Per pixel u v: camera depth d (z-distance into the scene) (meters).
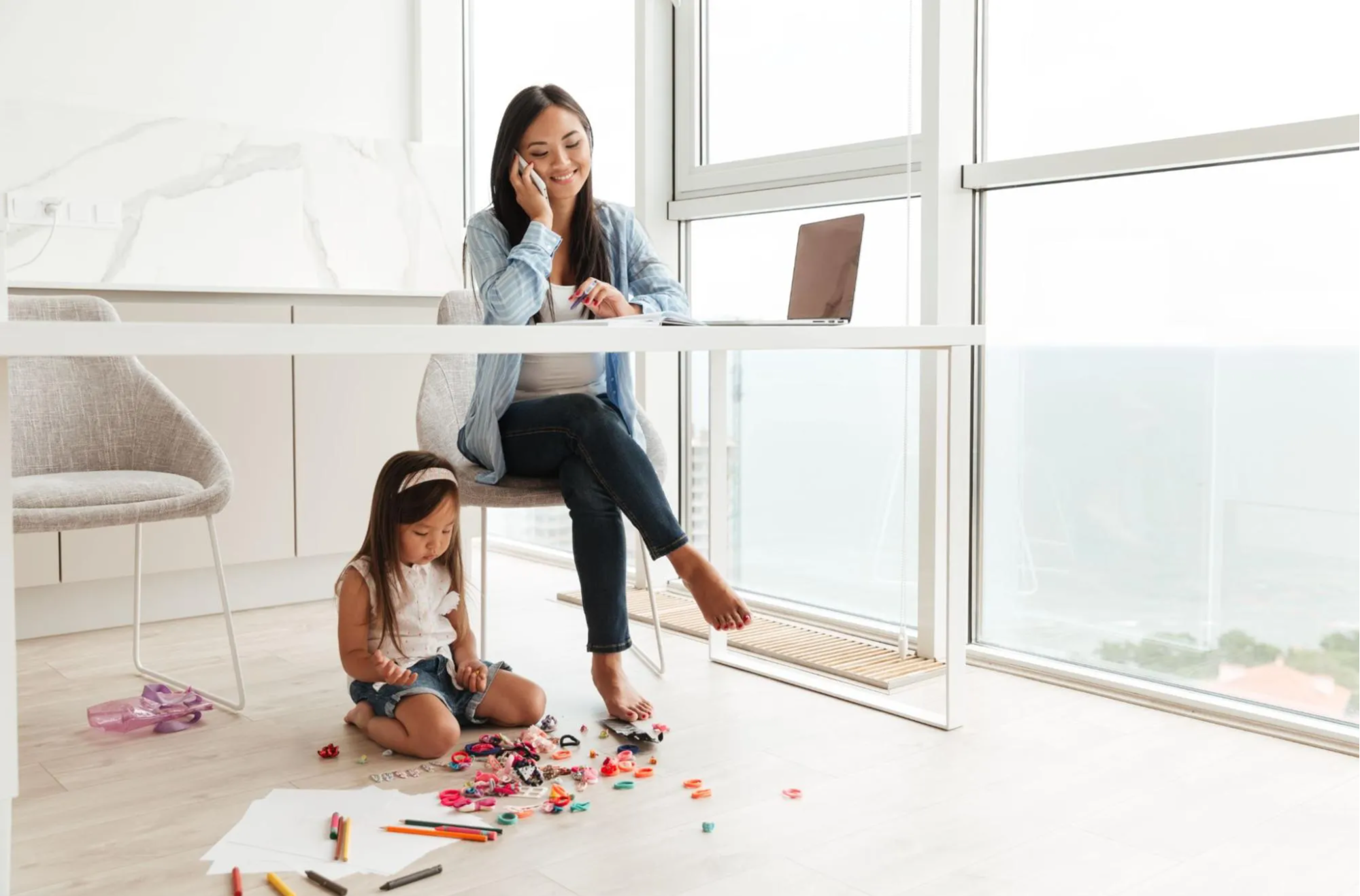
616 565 2.14
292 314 3.01
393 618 2.03
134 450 2.46
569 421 2.10
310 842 1.62
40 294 2.76
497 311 2.07
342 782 1.86
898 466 2.82
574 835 1.65
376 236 3.77
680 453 3.43
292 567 3.26
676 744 2.05
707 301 3.34
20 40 3.25
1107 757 1.98
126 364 2.48
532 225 2.12
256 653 2.72
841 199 2.83
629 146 3.50
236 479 3.04
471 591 3.33
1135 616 2.44
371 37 3.83
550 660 2.61
